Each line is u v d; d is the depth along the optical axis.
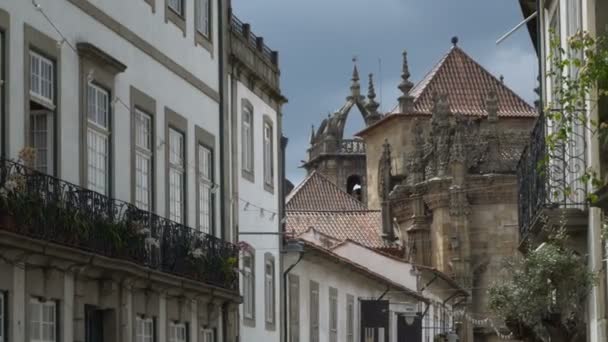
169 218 37.78
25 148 26.66
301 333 56.31
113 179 33.44
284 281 52.97
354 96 133.75
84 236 29.23
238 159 45.97
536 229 32.22
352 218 99.44
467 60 105.56
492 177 96.75
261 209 49.06
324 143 130.00
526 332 32.34
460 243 96.75
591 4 27.33
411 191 98.62
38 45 29.20
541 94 35.47
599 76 21.92
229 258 40.06
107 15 33.41
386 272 74.19
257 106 48.88
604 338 27.97
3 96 27.48
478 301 96.69
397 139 102.50
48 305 29.00
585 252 30.34
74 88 31.08
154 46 36.94
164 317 36.22
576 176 30.11
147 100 36.19
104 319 32.50
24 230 26.58
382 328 65.69
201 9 41.81
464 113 100.81
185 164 39.41
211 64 42.47
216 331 41.25
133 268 32.16
